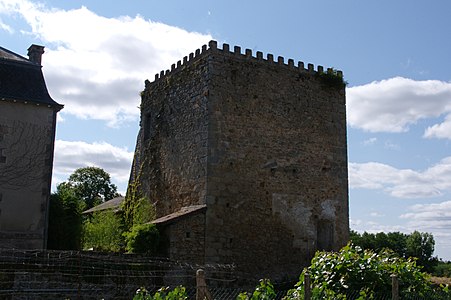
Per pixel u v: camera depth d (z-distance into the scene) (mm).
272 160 21984
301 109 23328
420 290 11016
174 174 22703
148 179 24891
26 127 17797
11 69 18484
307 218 22438
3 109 17531
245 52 22328
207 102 21109
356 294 10539
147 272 16203
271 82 22734
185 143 22234
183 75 23297
